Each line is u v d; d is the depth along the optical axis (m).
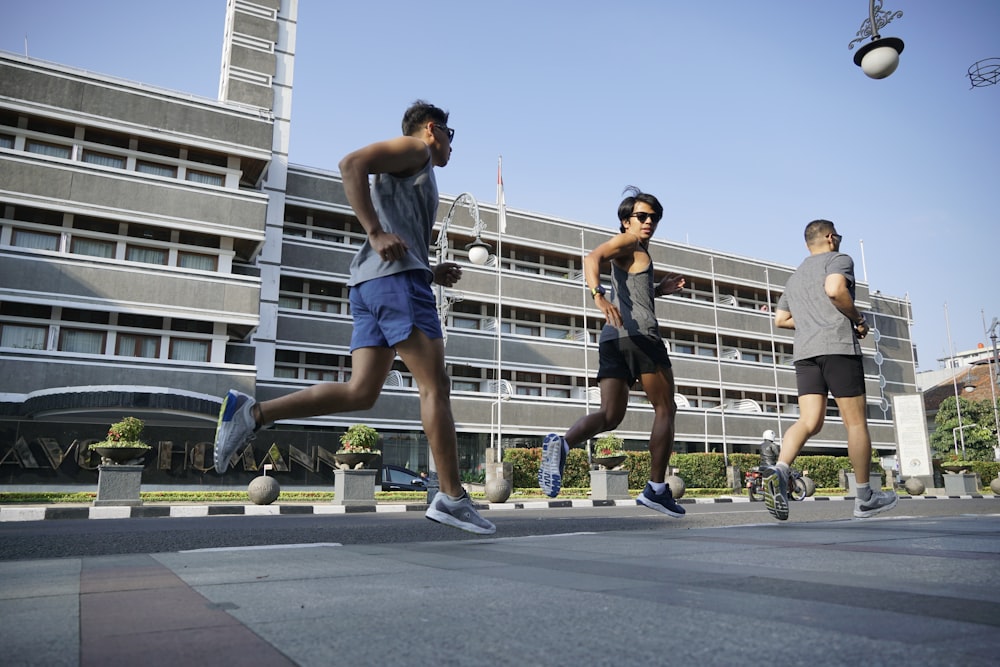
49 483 20.12
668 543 3.18
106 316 24.56
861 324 5.42
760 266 45.94
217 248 26.77
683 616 1.38
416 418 28.91
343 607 1.59
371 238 3.25
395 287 3.34
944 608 1.45
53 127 25.22
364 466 16.14
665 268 41.75
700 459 30.48
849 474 33.25
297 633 1.31
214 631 1.35
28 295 22.42
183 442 22.25
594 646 1.14
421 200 3.60
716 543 3.12
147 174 25.22
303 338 29.42
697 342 42.69
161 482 21.58
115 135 25.88
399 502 17.47
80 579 2.20
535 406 32.28
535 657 1.08
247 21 31.56
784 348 46.16
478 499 19.38
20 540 4.36
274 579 2.12
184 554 3.12
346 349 30.09
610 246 4.89
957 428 59.97
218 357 25.77
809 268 5.52
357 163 3.26
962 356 95.38
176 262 26.08
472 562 2.54
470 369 34.62
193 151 27.25
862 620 1.32
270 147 28.11
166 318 25.36
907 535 3.50
